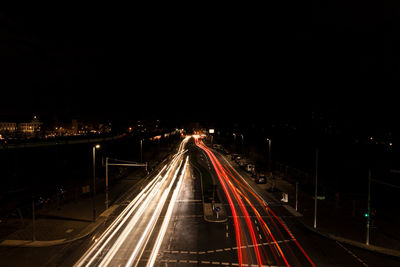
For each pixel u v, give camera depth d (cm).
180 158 10938
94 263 2850
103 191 5975
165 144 16812
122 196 5581
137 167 8931
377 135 11900
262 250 3184
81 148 9875
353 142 10231
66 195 5631
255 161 9638
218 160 10312
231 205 4925
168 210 4641
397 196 5516
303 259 2981
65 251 3162
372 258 3027
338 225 3972
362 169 7606
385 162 8200
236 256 3031
